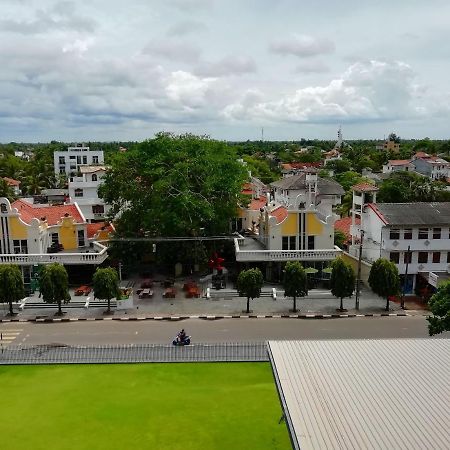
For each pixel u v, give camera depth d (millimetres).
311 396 19031
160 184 53750
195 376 32312
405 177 98125
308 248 54812
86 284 54406
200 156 57281
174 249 55625
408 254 49438
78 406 28203
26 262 51469
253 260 52844
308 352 23109
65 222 56906
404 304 48406
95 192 81188
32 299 49219
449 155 181000
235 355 34906
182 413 27266
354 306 47656
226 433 25156
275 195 94438
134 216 58188
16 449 23875
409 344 24141
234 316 45125
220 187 57625
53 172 129750
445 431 16703
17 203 60156
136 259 57531
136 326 42969
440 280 47031
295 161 181875
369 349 23484
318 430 16750
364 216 55219
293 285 45562
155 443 24312
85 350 35156
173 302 49188
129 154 59656
